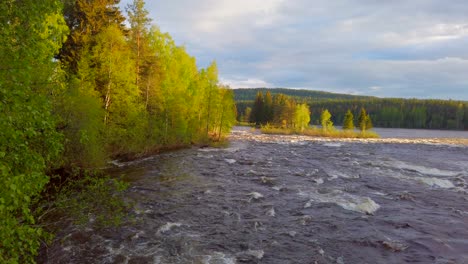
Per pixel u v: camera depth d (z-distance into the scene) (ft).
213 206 46.16
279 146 137.28
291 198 50.88
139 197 49.83
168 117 114.01
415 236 36.06
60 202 22.99
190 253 31.32
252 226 38.75
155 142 104.83
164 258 30.14
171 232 36.37
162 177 64.95
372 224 39.75
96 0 98.99
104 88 88.12
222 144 139.64
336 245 33.60
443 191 56.95
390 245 33.58
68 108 56.70
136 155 92.68
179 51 129.39
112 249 31.58
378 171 76.02
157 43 114.42
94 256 30.09
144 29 108.58
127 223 38.32
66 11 96.68
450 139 220.64
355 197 51.83
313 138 205.16
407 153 118.73
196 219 40.83
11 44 17.52
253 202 48.39
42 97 18.30
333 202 48.73
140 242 33.47
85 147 62.80
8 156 16.01
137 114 89.92
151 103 108.78
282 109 326.85
